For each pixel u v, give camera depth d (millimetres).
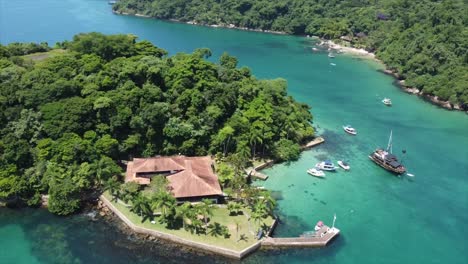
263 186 118938
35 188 106688
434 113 183250
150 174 113812
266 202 104625
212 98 135750
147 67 138125
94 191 110438
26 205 105875
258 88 149625
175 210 97375
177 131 124188
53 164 108188
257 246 94562
